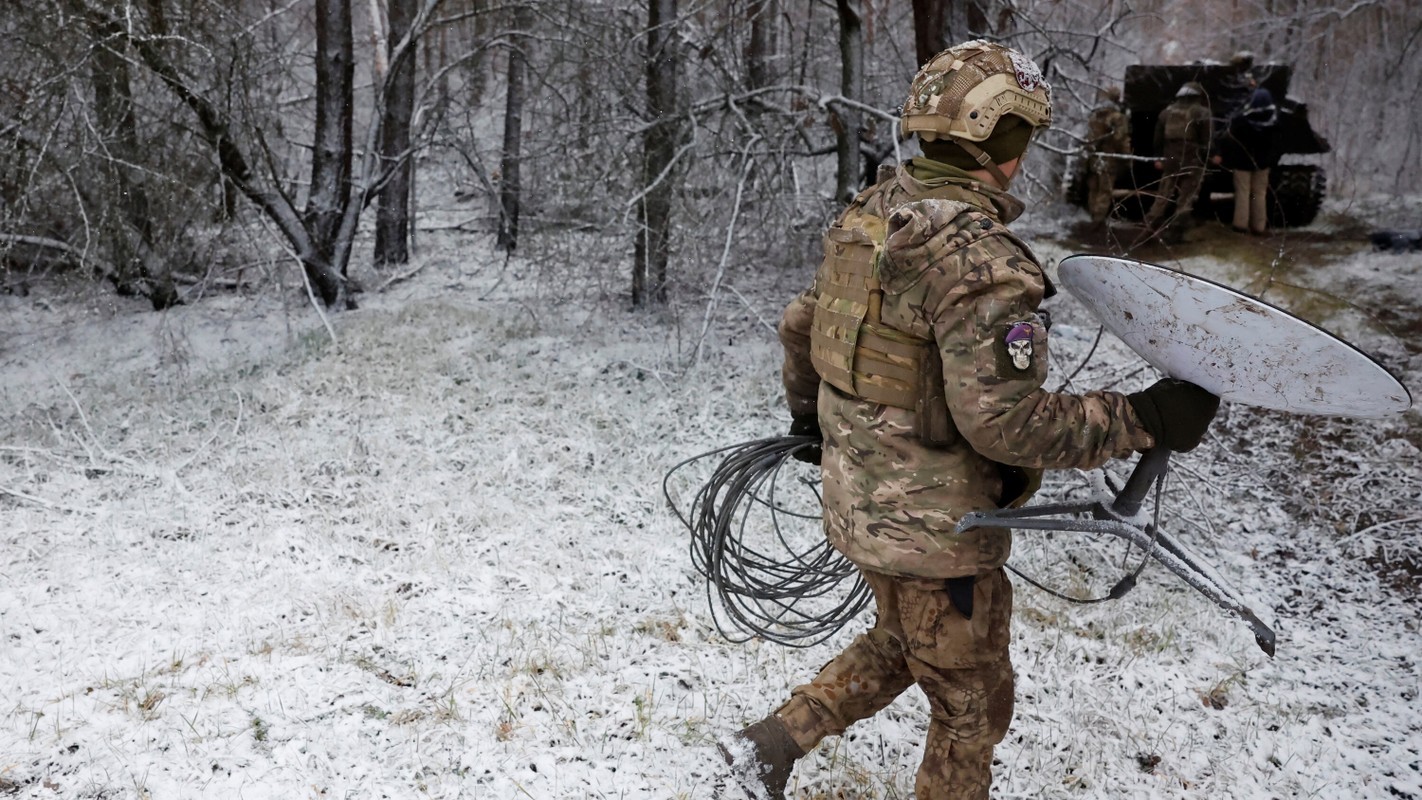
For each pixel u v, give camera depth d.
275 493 5.54
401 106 12.67
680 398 7.33
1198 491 5.80
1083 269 2.36
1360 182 13.44
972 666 2.54
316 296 10.70
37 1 8.55
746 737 2.80
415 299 11.25
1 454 6.34
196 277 10.92
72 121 8.74
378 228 12.95
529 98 11.45
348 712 3.46
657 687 3.68
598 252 9.25
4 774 3.10
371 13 13.85
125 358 9.22
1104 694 3.87
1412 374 7.22
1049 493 5.52
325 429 6.68
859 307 2.41
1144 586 4.80
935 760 2.64
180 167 9.29
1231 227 10.91
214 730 3.33
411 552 4.82
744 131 8.59
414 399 7.25
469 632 4.04
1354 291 8.81
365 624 4.07
